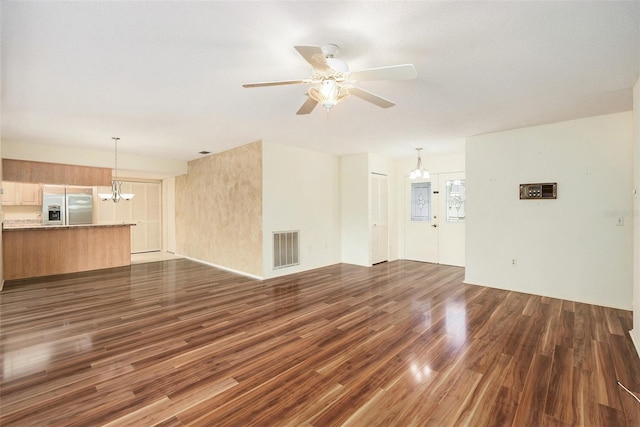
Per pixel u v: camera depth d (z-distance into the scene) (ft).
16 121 12.65
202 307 12.10
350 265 20.98
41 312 11.48
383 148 18.89
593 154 12.30
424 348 8.54
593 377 7.06
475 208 15.40
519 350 8.39
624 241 11.72
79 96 9.95
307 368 7.52
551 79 8.73
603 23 6.08
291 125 13.55
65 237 18.66
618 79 8.75
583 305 12.21
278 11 5.73
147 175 24.81
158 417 5.75
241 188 18.26
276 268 17.53
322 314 11.29
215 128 14.06
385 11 5.73
